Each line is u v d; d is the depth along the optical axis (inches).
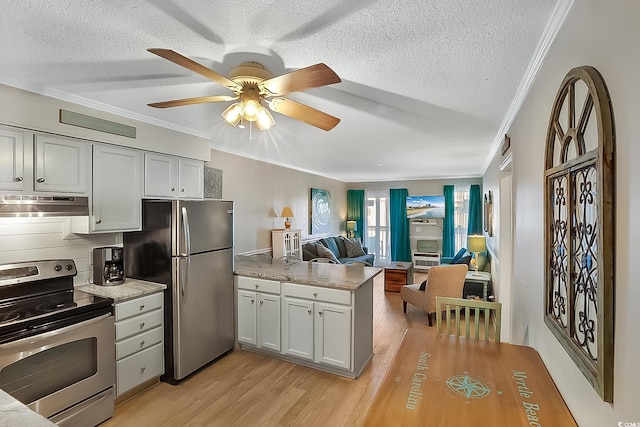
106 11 52.2
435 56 67.4
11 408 40.8
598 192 38.0
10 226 92.4
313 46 63.3
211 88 85.7
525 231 83.3
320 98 92.4
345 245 300.0
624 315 34.4
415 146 160.4
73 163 93.7
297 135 138.0
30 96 83.7
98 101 95.8
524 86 80.2
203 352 117.3
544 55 63.9
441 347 73.2
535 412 49.0
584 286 43.9
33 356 76.3
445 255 306.8
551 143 59.1
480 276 189.2
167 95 90.6
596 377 38.7
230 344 130.2
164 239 109.3
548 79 63.0
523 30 57.7
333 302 112.0
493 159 173.9
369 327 125.5
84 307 85.9
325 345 114.0
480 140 146.1
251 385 107.7
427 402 51.5
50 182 88.4
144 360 102.7
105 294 97.2
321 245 253.4
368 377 112.3
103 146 101.4
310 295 116.2
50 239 100.4
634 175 32.5
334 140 147.6
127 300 97.3
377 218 339.0
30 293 91.8
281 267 141.9
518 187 93.5
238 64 70.5
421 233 316.8
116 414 92.6
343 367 111.0
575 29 48.2
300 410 94.3
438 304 86.0
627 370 33.7
